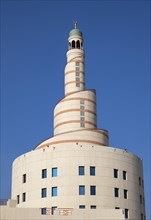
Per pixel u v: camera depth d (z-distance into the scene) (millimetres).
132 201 97875
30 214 69438
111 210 72938
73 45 121312
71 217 71500
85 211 72500
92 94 114312
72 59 117938
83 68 118062
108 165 97062
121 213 72938
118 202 94875
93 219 72250
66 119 110062
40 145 106062
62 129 109562
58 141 103062
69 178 94250
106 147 98750
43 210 93500
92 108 112750
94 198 92938
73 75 116000
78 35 121688
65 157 96375
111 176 96438
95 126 112000
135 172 102188
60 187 93938
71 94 112500
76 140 103062
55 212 73875
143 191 105875
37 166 98500
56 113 113438
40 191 95688
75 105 111062
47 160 97688
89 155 96500
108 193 94438
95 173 95312
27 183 98688
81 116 110250
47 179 95938
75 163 95500
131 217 96125
